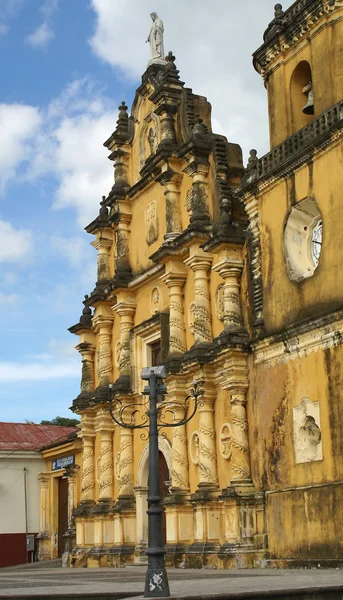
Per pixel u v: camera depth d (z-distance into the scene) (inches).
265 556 861.8
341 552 741.3
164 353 1093.1
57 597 586.6
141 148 1270.9
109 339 1318.9
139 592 584.4
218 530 957.8
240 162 1059.9
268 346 882.8
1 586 757.9
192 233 1021.8
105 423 1275.8
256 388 909.8
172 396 1045.8
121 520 1188.5
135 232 1264.8
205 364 987.9
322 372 789.9
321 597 533.3
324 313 781.3
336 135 785.6
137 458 1195.9
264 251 909.2
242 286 961.5
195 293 1030.4
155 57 1261.1
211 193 1048.2
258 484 895.7
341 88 826.2
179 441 1038.4
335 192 791.1
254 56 964.6
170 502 1015.0
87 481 1328.7
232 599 506.6
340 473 752.3
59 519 1660.9
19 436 1780.3
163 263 1106.7
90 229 1370.6
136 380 1214.9
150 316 1197.7
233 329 939.3
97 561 1224.2
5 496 1675.7
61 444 1573.6
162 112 1157.7
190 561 955.3
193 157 1056.2
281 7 932.6
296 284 845.2
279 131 919.7
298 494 812.6
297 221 868.0
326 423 777.6
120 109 1322.6
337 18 839.1
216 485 970.7
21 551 1662.2
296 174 856.3
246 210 949.8
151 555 540.7
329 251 795.4
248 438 919.7
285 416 847.1
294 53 911.0
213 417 992.2
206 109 1143.0
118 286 1240.2
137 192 1248.8
